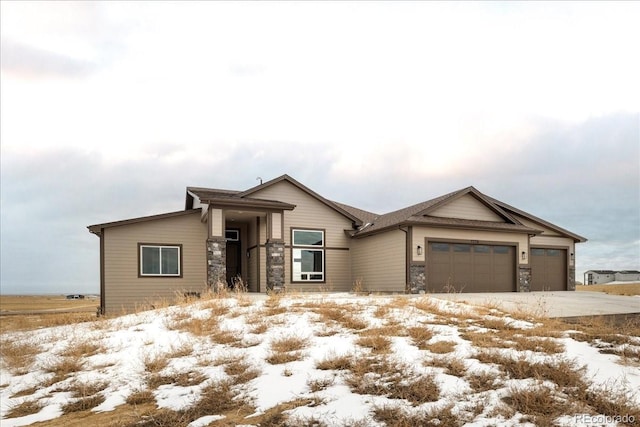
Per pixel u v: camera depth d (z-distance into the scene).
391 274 19.75
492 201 23.69
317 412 4.66
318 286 21.75
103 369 7.27
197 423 4.66
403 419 4.29
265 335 8.16
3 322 15.31
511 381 5.23
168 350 7.82
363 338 7.23
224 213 18.58
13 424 5.26
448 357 6.23
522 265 21.25
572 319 10.79
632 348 6.71
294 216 21.64
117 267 18.52
